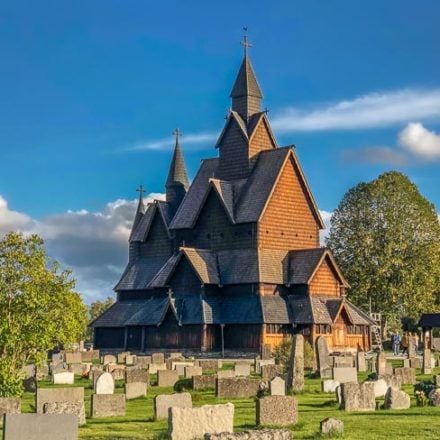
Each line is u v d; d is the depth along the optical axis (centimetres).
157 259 12781
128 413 4416
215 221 11775
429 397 4497
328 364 6881
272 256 11300
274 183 11469
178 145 13688
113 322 12238
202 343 10875
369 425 3706
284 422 3747
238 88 12212
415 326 12312
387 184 12706
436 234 12569
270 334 10681
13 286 5144
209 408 3388
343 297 11038
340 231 12788
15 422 2845
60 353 9438
